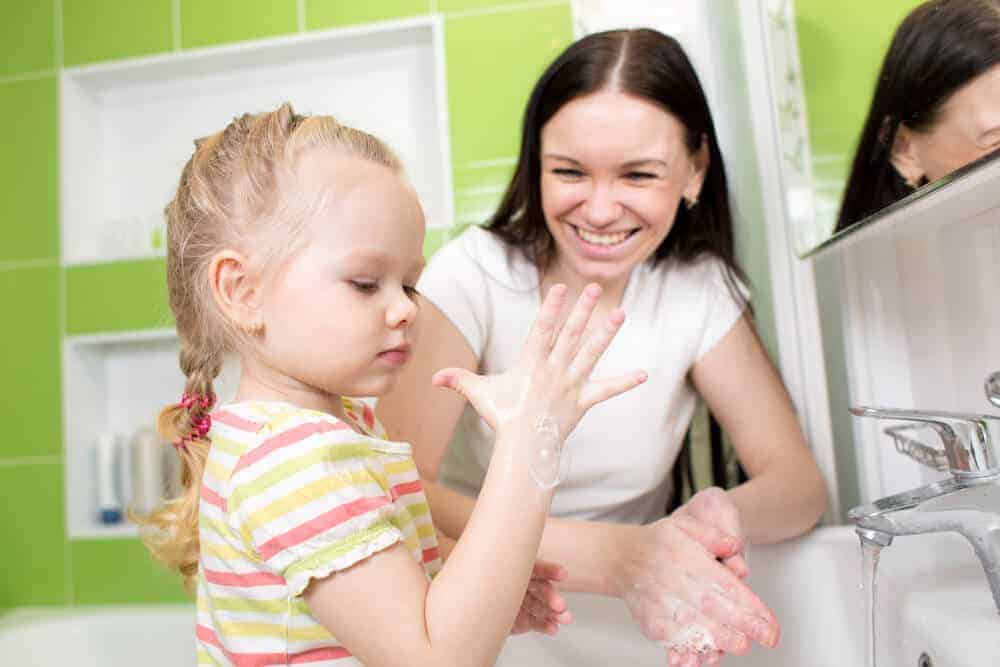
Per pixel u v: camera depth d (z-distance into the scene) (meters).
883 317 1.03
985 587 0.67
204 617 0.64
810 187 1.04
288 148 0.61
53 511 1.88
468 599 0.51
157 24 1.91
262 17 1.87
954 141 0.64
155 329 1.85
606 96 0.90
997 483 0.52
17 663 1.66
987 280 0.79
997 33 0.57
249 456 0.56
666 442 1.07
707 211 1.08
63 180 1.92
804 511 0.93
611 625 0.87
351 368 0.59
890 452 1.02
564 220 0.96
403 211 0.61
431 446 1.00
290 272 0.58
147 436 1.86
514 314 1.05
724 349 1.06
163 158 2.00
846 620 0.81
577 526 0.83
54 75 1.94
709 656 0.68
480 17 1.77
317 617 0.55
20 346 1.91
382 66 1.93
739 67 1.34
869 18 0.83
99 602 1.84
